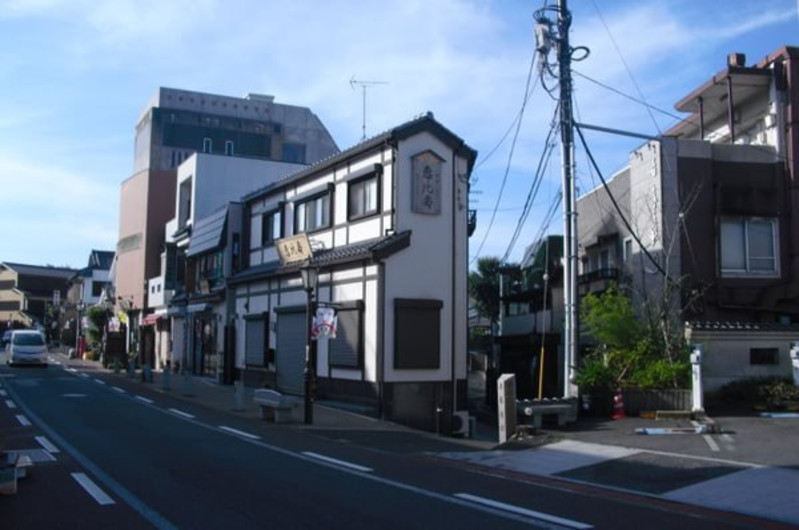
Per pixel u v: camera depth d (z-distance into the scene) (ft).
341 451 42.60
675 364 58.13
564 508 27.37
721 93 85.25
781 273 75.10
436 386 68.74
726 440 42.75
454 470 36.73
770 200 75.87
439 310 69.62
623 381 58.44
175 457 37.93
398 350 66.23
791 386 56.90
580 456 39.93
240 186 126.93
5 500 27.43
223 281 103.65
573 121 59.41
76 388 85.76
